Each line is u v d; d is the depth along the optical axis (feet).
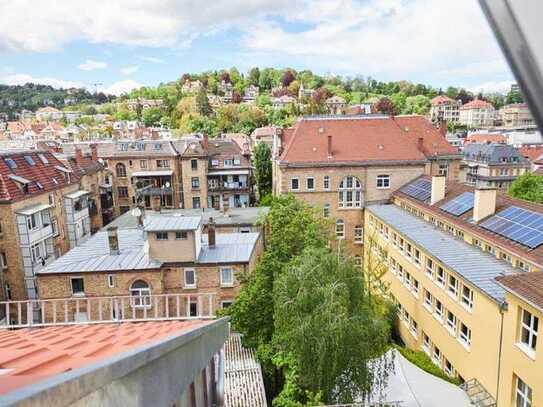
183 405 15.89
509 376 51.88
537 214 72.49
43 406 5.17
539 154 246.47
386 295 89.15
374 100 474.49
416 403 54.65
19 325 37.55
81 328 30.42
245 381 61.82
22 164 116.98
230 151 197.36
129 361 8.68
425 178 126.11
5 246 103.04
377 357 55.01
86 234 140.97
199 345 18.26
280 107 478.18
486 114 421.18
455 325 66.33
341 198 131.95
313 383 51.67
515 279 51.37
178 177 185.98
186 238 79.41
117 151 185.88
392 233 100.99
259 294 66.54
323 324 49.67
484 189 81.20
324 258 57.36
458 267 66.54
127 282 77.77
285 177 129.70
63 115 566.36
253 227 114.52
